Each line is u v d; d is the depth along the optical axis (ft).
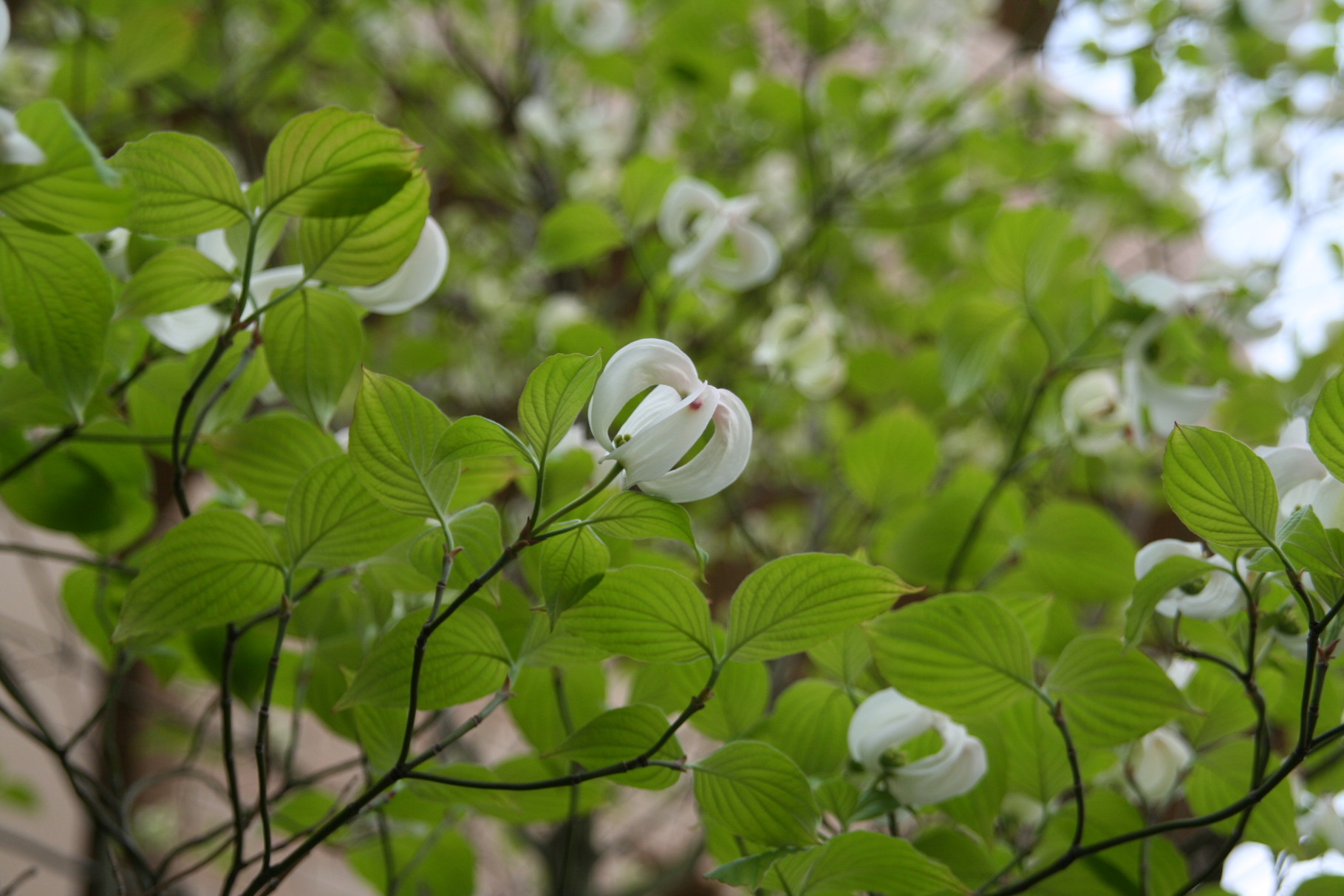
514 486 3.88
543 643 2.64
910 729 2.73
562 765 2.83
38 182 2.45
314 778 2.91
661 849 6.93
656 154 6.54
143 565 2.59
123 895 2.84
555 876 5.04
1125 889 2.83
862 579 2.51
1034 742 2.88
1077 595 3.37
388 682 2.58
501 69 7.25
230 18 6.19
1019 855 2.88
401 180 2.55
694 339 5.28
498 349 6.97
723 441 2.41
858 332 6.69
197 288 2.65
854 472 3.91
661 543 5.06
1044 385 3.39
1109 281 3.26
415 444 2.47
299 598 2.73
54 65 5.42
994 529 3.38
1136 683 2.69
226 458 2.78
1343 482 2.49
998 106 6.49
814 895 2.71
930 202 6.14
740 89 6.05
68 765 2.89
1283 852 2.86
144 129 5.48
